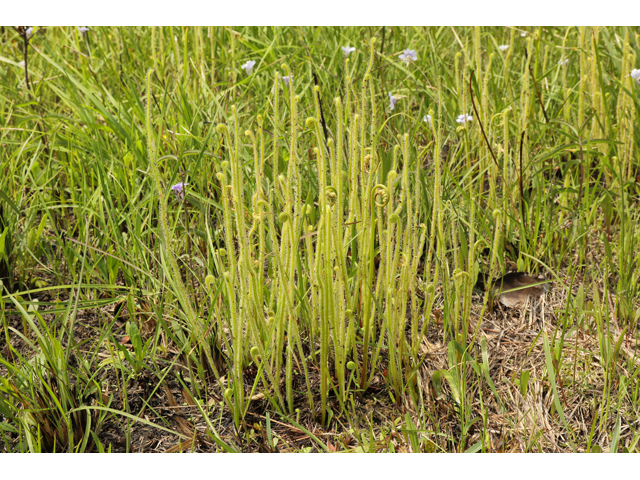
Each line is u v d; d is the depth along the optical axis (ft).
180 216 3.51
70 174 3.68
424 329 2.82
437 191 2.70
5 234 3.18
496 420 2.77
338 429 2.76
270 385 2.91
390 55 4.37
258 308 2.61
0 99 4.16
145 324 3.19
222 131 2.39
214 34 4.76
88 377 2.82
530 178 3.65
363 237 2.63
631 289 3.18
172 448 2.68
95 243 3.43
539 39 3.91
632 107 3.79
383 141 3.87
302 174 3.49
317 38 4.67
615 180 3.66
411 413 2.78
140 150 3.57
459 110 3.94
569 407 2.79
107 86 4.54
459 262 3.17
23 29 3.92
